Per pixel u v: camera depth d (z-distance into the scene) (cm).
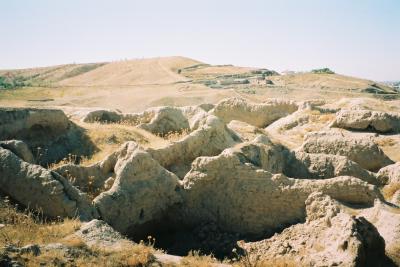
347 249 957
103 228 999
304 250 1077
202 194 1320
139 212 1224
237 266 945
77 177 1284
